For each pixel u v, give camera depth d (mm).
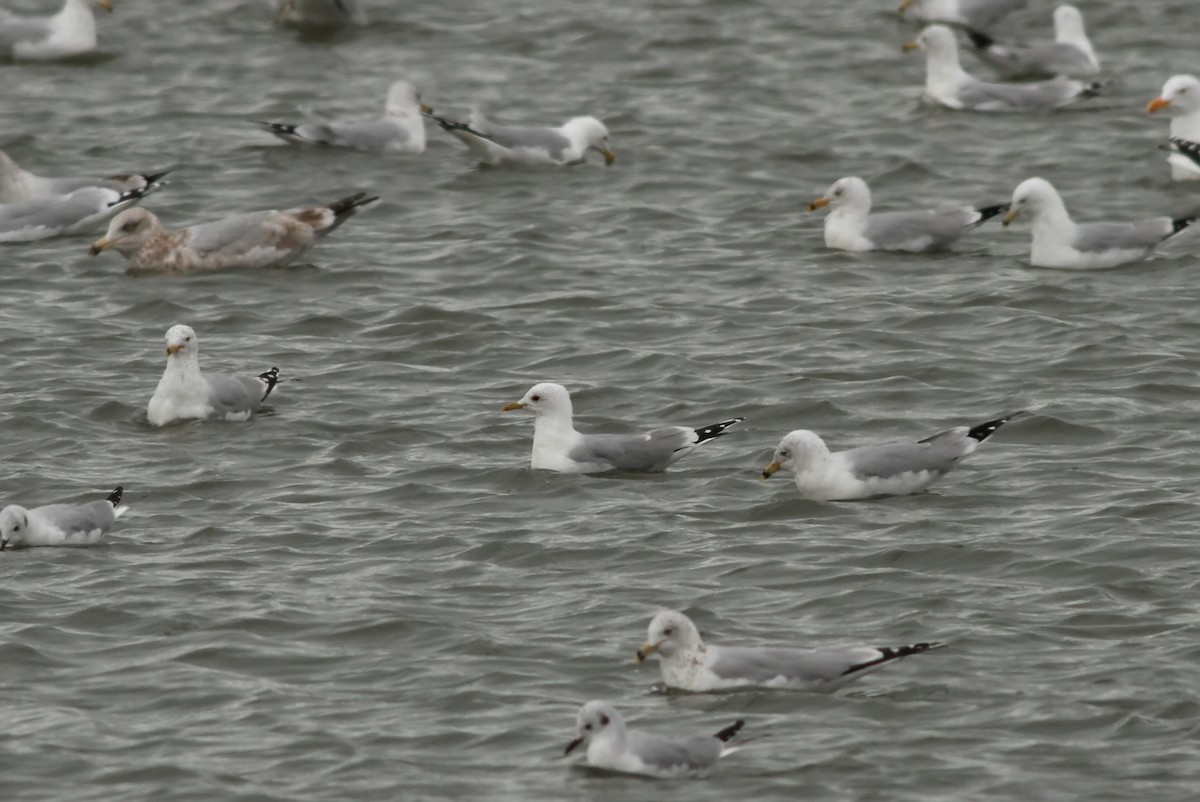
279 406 20172
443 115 32688
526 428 19500
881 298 23672
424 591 15312
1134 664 13766
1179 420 19312
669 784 12164
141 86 34000
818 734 12781
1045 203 24859
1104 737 12711
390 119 30828
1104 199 28234
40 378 20953
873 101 33781
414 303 23703
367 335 22578
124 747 12750
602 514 17000
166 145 30750
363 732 12914
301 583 15477
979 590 15188
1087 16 39469
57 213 26547
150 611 14852
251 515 17047
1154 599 14953
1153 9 39875
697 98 33844
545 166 30000
